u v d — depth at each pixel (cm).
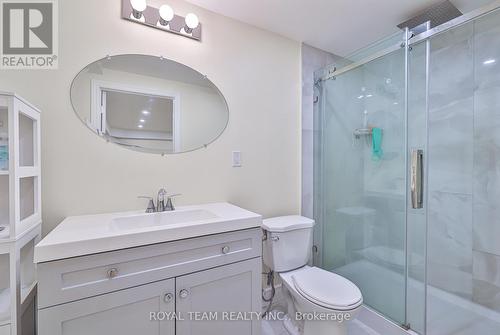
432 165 191
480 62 164
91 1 130
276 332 161
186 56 156
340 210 212
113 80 136
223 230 115
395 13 167
